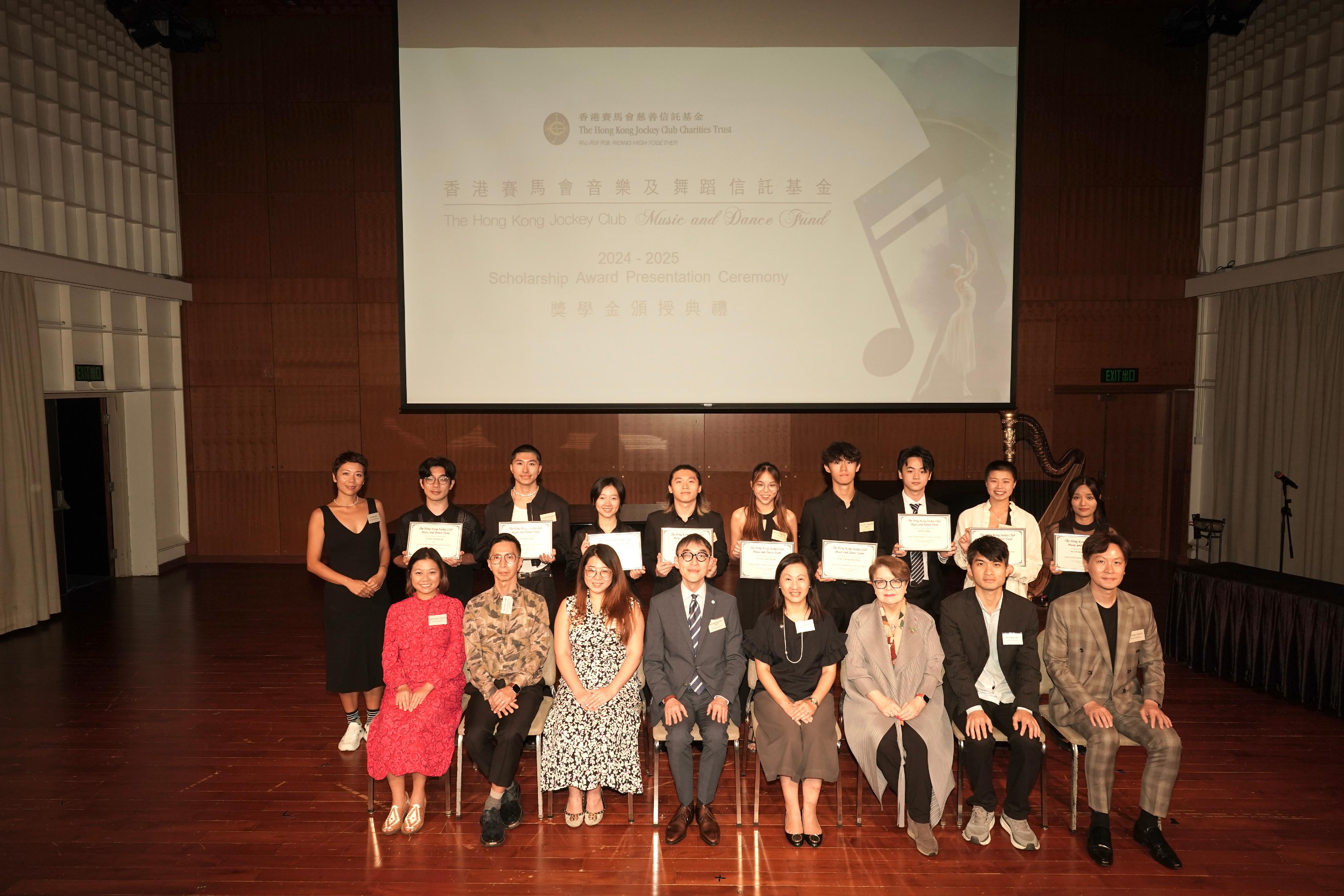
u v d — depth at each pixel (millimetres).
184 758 3969
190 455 8531
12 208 6203
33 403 6285
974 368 7754
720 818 3422
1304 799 3527
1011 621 3365
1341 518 6465
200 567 8414
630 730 3322
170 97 8258
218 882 2924
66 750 4047
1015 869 3010
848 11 7422
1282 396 7016
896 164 7551
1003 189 7578
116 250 7477
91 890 2865
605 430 8344
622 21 7465
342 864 3047
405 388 7863
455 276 7754
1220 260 7969
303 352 8453
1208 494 8141
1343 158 6469
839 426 8312
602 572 3348
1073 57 8156
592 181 7633
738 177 7594
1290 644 4656
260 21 8234
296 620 6461
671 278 7707
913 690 3318
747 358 7770
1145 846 3145
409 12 7484
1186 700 4672
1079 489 4148
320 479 8539
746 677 3811
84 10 7113
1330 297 6547
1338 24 6477
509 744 3205
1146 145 8203
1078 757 3807
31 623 6191
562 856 3107
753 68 7484
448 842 3213
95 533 7859
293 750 4066
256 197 8352
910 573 4176
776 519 4207
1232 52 7781
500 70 7531
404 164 7637
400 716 3281
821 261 7660
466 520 4289
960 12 7402
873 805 3543
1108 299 8312
